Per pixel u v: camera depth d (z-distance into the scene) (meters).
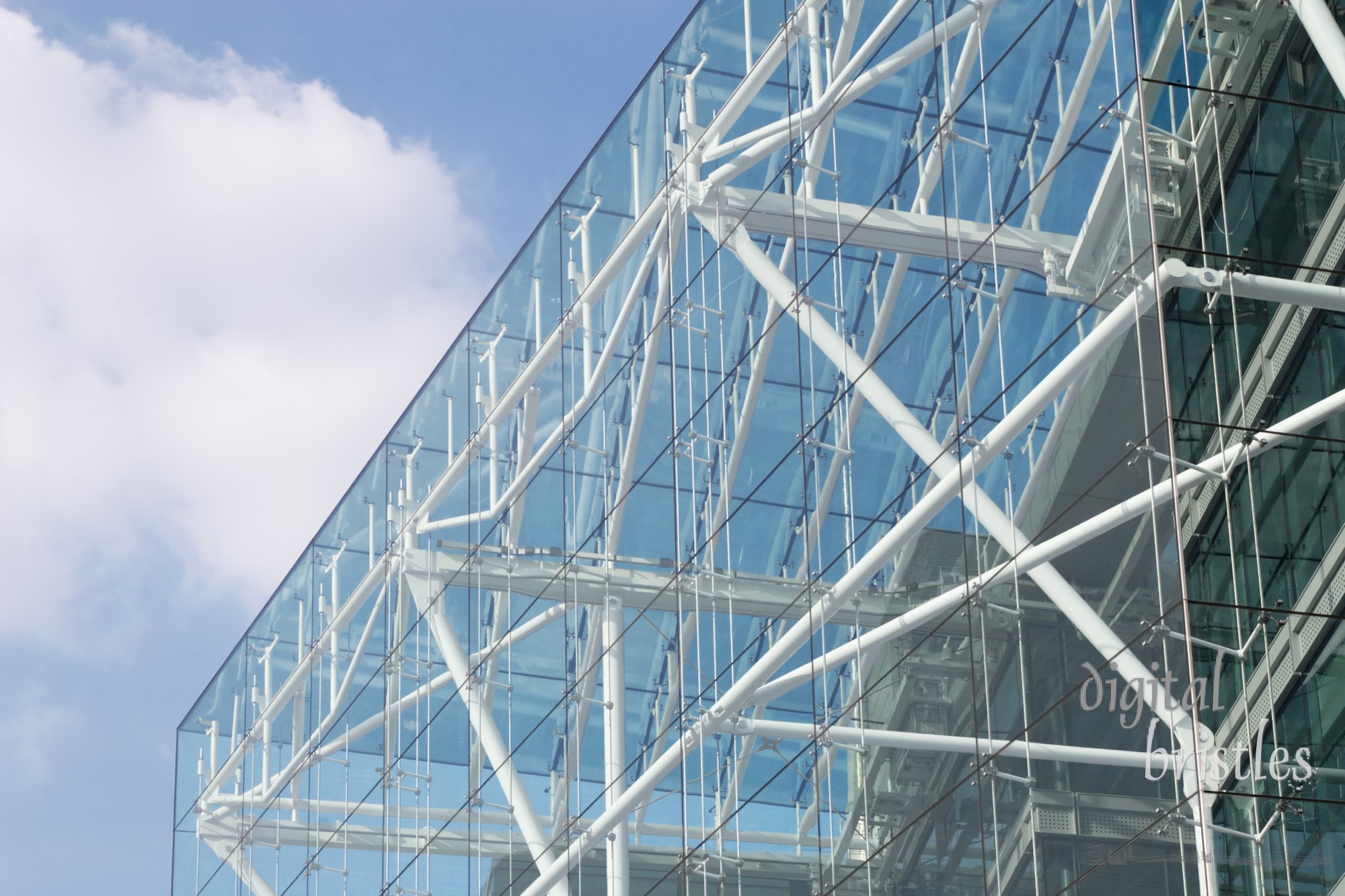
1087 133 18.66
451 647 31.97
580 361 29.17
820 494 22.50
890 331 21.56
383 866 33.38
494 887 29.39
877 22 22.84
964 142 20.72
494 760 29.97
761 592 23.44
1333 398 17.11
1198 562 16.61
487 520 31.62
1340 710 16.25
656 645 25.70
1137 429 17.34
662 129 27.48
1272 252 17.52
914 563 20.48
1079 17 19.06
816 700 21.97
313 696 37.41
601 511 27.88
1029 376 19.00
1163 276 17.31
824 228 23.25
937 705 19.75
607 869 26.11
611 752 26.53
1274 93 18.05
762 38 25.36
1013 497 18.98
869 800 20.73
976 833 18.81
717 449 24.97
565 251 30.05
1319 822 15.99
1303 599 16.53
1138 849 16.61
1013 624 18.70
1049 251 18.98
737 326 24.88
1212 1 18.27
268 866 38.19
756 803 22.81
